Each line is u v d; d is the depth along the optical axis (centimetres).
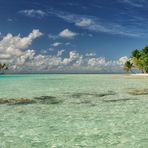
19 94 2677
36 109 1733
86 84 4338
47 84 4391
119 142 973
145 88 3381
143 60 9656
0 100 2192
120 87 3572
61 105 1916
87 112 1606
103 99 2262
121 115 1498
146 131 1125
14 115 1514
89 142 977
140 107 1800
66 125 1248
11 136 1063
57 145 948
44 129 1175
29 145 950
